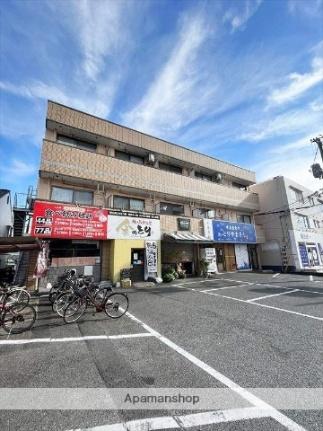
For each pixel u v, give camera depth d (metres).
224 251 18.17
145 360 3.78
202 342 4.48
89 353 4.06
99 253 11.70
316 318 5.84
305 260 19.80
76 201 11.84
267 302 7.72
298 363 3.58
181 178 15.87
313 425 2.33
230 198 18.83
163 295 9.11
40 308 7.25
